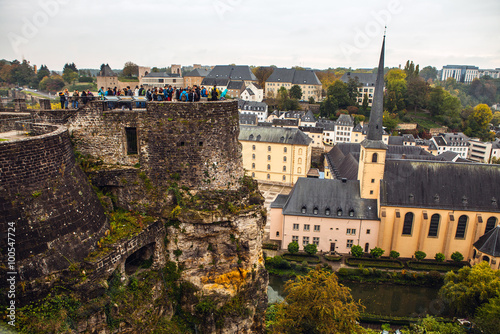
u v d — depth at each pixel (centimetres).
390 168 8419
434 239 8162
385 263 7938
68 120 2798
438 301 6550
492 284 5688
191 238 2845
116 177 2791
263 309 3272
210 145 2870
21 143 1938
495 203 7994
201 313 2825
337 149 13688
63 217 2119
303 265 7519
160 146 2808
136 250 2508
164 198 2838
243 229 2911
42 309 1972
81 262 2148
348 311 4238
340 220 8244
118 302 2289
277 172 13450
